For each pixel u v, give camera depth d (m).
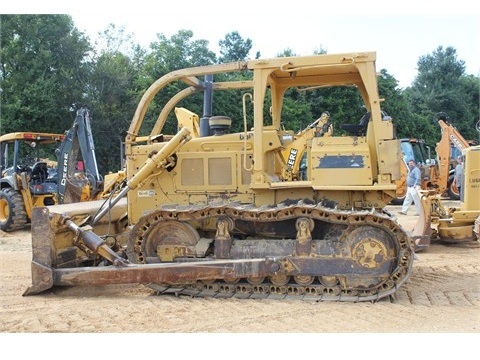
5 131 18.39
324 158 5.61
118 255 6.14
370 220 5.27
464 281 6.40
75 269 5.72
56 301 5.62
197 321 4.81
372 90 5.53
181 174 6.21
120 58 24.88
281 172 6.51
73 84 20.23
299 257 5.44
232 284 5.66
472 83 36.47
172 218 5.72
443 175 18.20
